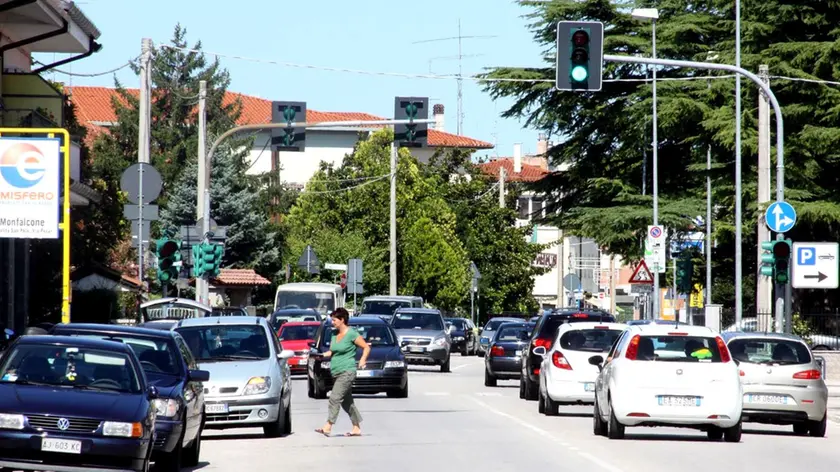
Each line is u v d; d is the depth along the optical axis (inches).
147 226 2743.6
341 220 7066.9
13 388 1275.8
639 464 1515.7
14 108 3181.6
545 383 2335.1
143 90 2982.3
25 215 2014.0
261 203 6830.7
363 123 3184.1
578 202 4916.3
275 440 1854.1
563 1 4739.2
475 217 7765.8
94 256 4352.9
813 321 3823.8
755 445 1814.7
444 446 1747.0
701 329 1857.8
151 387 1331.2
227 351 1959.9
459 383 3459.6
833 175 4520.2
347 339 1926.7
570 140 4862.2
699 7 4886.8
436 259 6929.1
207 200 3609.7
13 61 3294.8
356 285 5290.4
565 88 2091.5
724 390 1809.8
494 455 1621.6
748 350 2038.6
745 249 5034.5
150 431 1279.5
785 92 4461.1
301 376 3713.1
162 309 3031.5
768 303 3481.8
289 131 3230.8
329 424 1927.9
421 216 7052.2
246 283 6176.2
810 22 4446.4
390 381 2773.1
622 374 1818.4
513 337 3356.3
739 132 3890.3
